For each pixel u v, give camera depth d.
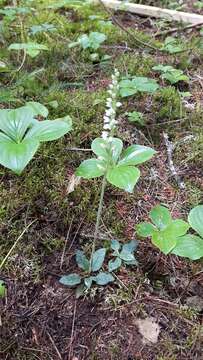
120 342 0.24
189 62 0.45
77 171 0.26
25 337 0.25
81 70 0.43
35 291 0.26
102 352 0.24
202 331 0.25
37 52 0.40
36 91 0.39
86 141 0.35
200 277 0.27
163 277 0.27
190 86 0.42
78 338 0.25
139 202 0.32
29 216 0.30
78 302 0.26
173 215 0.31
